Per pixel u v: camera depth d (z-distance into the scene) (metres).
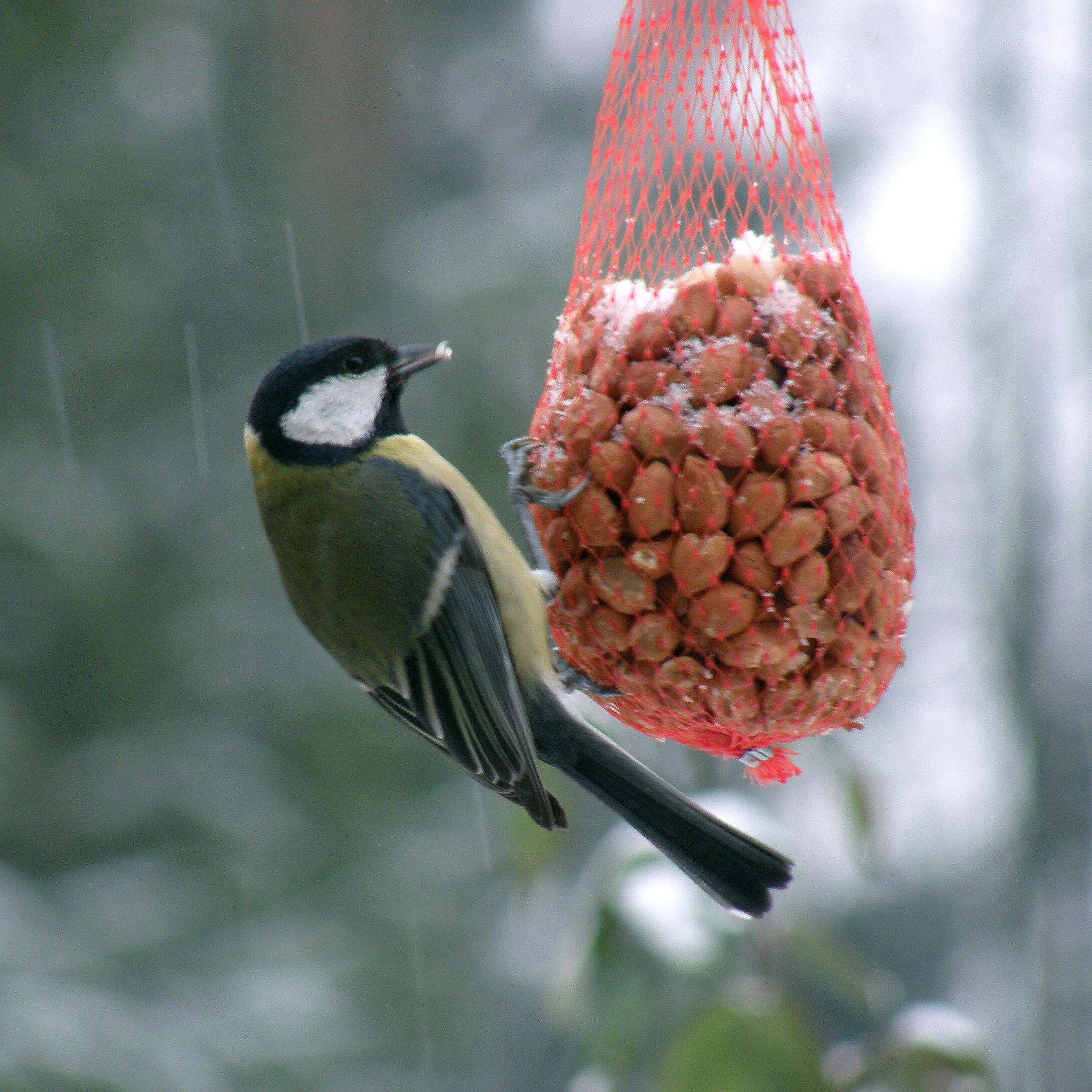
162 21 18.41
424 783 16.78
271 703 16.19
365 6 19.34
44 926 12.68
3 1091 10.29
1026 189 12.74
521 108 19.22
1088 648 12.68
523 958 15.21
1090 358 12.57
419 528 5.91
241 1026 12.52
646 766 6.01
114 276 17.05
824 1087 6.01
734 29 5.86
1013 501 12.91
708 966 5.97
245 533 16.78
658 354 5.29
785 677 5.24
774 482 5.12
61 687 15.90
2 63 16.94
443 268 17.30
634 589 5.29
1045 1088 12.00
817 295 5.33
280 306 17.67
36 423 16.36
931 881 13.27
